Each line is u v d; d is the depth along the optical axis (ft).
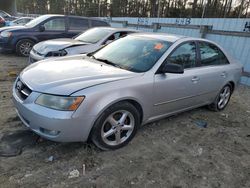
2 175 8.79
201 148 12.09
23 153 10.07
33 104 9.48
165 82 12.00
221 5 87.86
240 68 17.72
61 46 21.44
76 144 10.99
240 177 10.20
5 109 13.88
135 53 12.94
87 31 26.18
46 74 10.57
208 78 14.70
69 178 8.98
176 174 9.89
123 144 11.23
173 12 102.27
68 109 9.19
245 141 13.39
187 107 14.42
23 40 30.42
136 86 10.82
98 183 8.90
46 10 174.70
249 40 25.93
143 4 114.83
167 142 12.25
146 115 11.87
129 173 9.62
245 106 19.43
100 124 10.03
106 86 9.96
